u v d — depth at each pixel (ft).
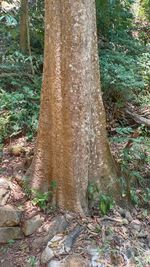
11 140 18.57
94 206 13.92
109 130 20.16
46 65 13.33
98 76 13.44
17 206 14.10
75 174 13.33
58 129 13.30
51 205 13.92
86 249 12.30
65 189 13.61
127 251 12.44
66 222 13.24
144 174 16.53
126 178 15.19
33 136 18.52
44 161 14.14
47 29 12.94
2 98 20.21
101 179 14.12
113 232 12.97
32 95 20.63
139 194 15.29
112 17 28.71
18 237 13.56
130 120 21.17
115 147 18.28
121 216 13.84
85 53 12.64
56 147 13.55
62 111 13.06
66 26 12.41
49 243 12.66
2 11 28.73
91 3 12.46
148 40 33.86
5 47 25.90
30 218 13.69
